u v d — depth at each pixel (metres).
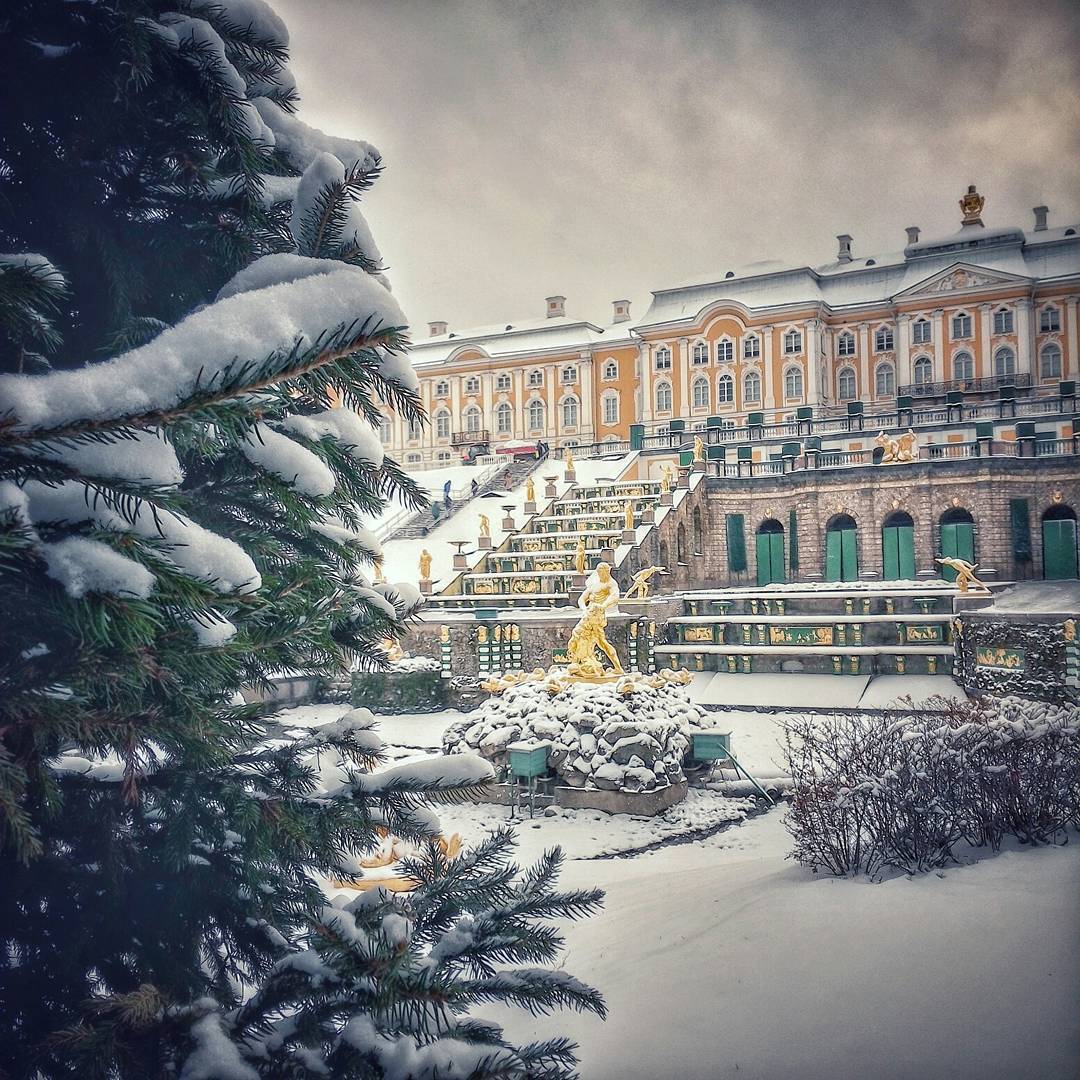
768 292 58.16
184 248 3.37
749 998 5.81
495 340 70.31
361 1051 2.53
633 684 17.56
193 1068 2.45
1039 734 9.61
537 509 41.97
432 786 3.47
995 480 37.84
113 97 2.97
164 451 2.16
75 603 2.04
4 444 1.92
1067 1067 4.51
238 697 3.60
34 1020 2.96
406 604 4.14
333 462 3.39
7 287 2.26
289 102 3.80
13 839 2.11
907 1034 5.08
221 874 3.37
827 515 41.00
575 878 11.42
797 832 10.09
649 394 61.28
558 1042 2.99
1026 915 6.75
